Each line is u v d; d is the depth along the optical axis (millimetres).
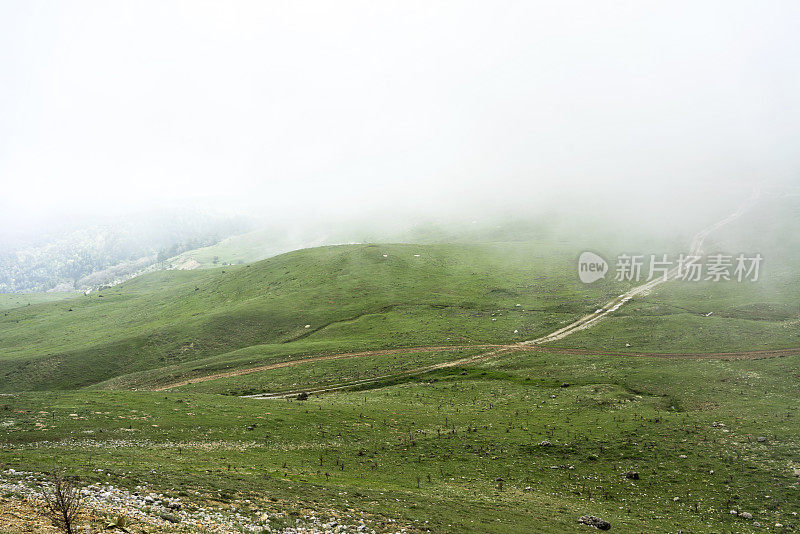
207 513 22047
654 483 42031
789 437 49156
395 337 133500
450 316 149500
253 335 149625
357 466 45750
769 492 38312
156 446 45219
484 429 60375
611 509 36688
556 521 31750
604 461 47938
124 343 142625
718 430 53688
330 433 56250
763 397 67500
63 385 120500
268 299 176375
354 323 149875
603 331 124125
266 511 24188
